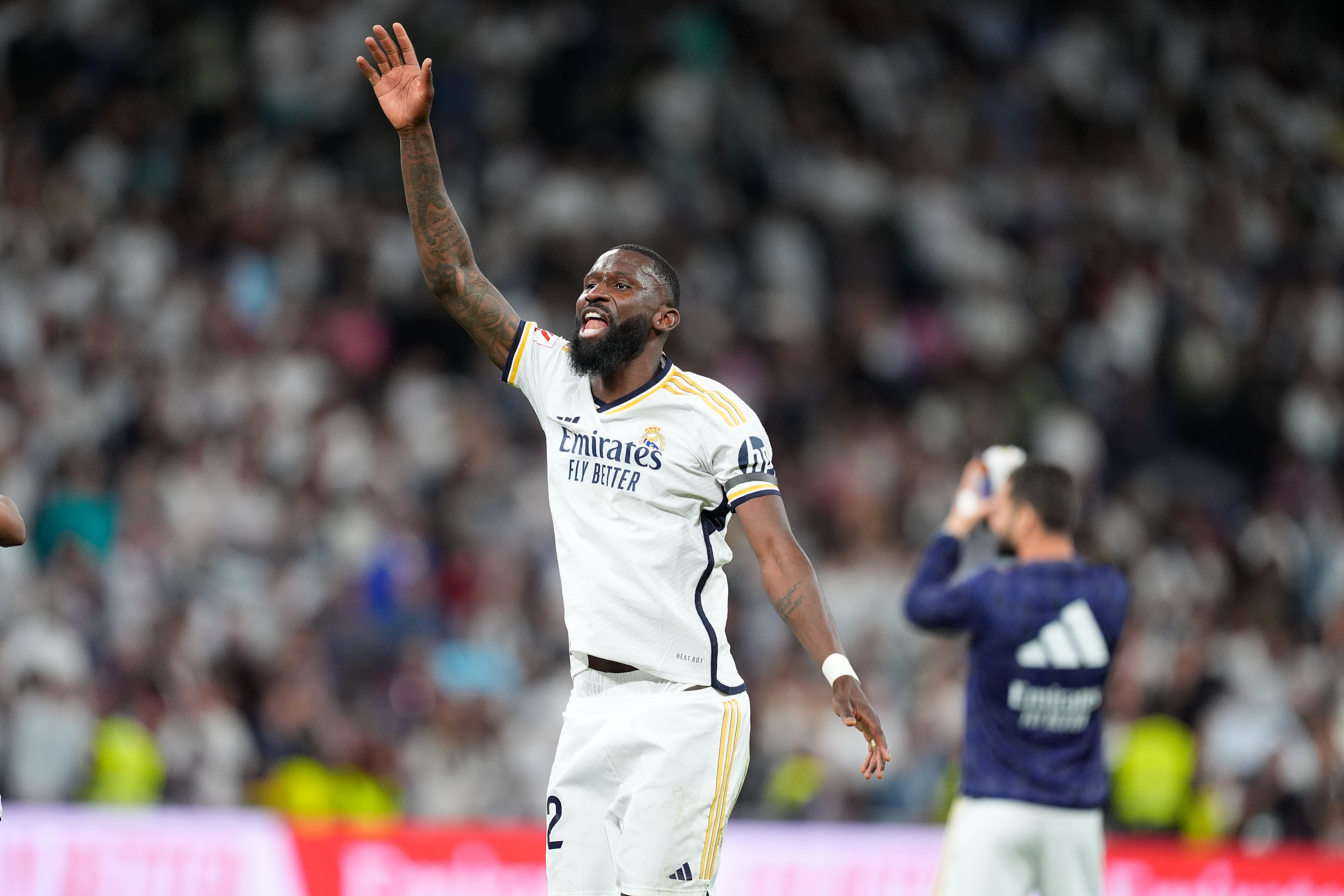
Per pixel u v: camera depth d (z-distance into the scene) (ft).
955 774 116.26
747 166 189.16
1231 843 115.96
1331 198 224.74
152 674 111.04
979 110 206.90
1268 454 183.73
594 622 49.42
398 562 129.90
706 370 166.30
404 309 164.04
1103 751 68.90
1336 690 131.34
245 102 179.73
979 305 183.73
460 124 182.50
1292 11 243.19
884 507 151.84
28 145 169.99
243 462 138.31
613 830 50.55
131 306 153.69
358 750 113.91
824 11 207.00
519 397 157.28
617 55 191.72
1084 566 68.85
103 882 79.05
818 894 83.41
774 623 129.29
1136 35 223.30
